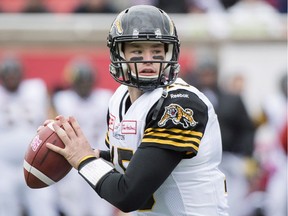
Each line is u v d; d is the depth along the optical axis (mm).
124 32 11141
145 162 10836
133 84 11266
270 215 22938
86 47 25250
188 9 27281
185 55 25391
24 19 25438
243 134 22484
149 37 11070
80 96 22391
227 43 25625
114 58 11375
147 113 11133
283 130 22953
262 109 23781
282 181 22953
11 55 25031
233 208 22578
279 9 28141
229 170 22359
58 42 25203
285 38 25734
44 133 11664
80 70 22250
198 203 11328
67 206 22234
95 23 25547
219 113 22250
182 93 11117
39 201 22031
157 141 10859
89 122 22359
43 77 25078
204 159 11312
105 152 12188
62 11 27484
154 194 11383
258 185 22875
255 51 25656
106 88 24688
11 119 21922
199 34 25609
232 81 24312
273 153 23125
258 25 25812
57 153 11570
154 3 27469
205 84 22469
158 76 11180
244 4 26328
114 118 11602
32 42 25234
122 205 10961
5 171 21781
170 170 10938
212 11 27188
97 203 22438
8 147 21766
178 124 10898
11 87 22031
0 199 21734
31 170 11688
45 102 22469
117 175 11070
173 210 11398
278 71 25641
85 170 11281
